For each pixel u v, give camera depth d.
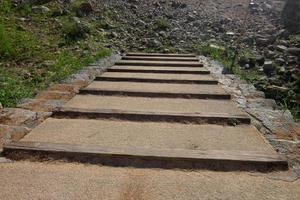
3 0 11.41
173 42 10.33
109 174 2.86
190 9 12.99
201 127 3.92
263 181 2.75
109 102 4.91
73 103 4.79
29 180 2.74
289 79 7.04
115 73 6.86
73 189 2.62
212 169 2.96
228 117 4.09
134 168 2.97
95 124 3.98
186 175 2.85
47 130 3.75
